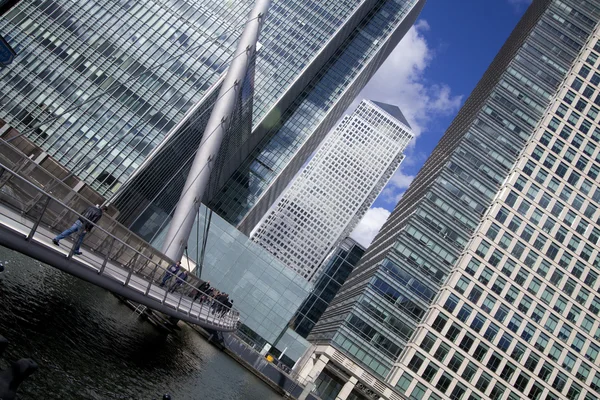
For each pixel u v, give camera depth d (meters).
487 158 90.69
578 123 91.25
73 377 17.61
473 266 81.81
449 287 80.38
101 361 20.88
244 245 95.69
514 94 94.62
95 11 89.94
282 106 138.25
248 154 142.12
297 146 146.50
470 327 79.19
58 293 28.70
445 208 87.56
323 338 90.06
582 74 94.69
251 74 78.94
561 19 100.75
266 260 95.25
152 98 85.50
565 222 85.88
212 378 33.66
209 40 91.06
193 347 43.56
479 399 76.44
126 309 37.75
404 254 84.88
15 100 81.94
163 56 88.81
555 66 97.06
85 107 83.12
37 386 15.36
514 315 80.62
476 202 88.19
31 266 31.64
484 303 80.50
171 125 84.06
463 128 103.19
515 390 77.50
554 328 80.94
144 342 30.00
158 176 88.94
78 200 24.70
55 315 23.48
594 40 97.62
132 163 80.94
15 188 14.48
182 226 49.88
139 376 22.06
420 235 86.00
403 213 104.94
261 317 92.94
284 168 142.88
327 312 122.12
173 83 87.12
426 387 76.12
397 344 80.31
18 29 85.94
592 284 83.69
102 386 18.34
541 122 91.12
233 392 33.44
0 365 15.04
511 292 81.50
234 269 94.69
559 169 88.25
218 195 137.38
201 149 53.19
